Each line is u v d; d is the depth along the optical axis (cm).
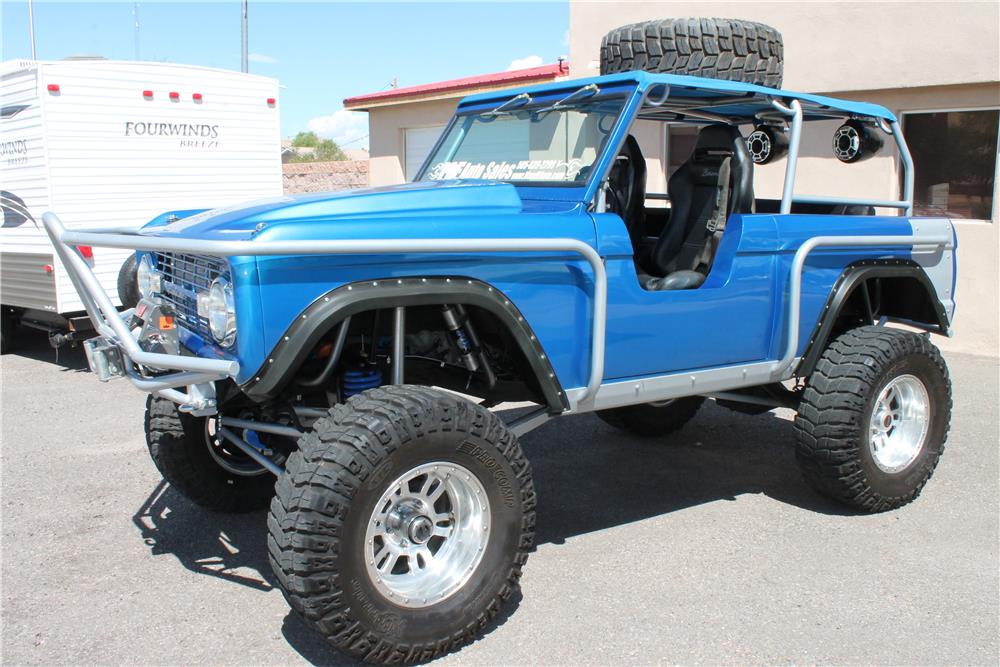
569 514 462
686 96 435
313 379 345
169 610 355
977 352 855
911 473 466
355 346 369
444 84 1400
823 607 358
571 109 421
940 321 514
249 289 296
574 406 376
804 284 446
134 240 319
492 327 371
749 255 422
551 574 388
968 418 640
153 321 351
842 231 457
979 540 427
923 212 884
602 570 393
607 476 523
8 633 336
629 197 473
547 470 534
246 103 977
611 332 379
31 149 834
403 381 360
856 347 450
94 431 609
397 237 322
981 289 846
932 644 330
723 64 456
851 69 887
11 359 888
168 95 904
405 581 314
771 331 440
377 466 293
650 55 455
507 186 377
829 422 438
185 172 928
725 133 455
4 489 492
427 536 318
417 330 369
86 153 847
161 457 421
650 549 416
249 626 343
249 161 988
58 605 359
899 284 524
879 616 351
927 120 870
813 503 479
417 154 1501
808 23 909
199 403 328
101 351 345
